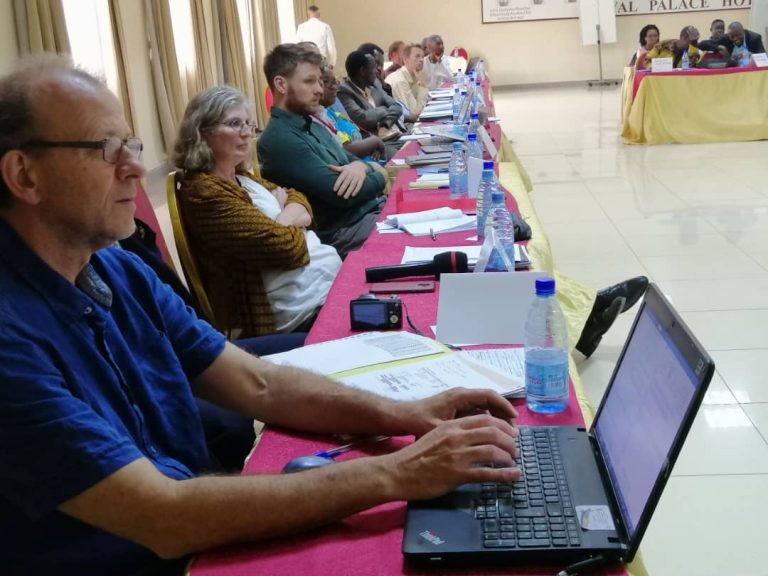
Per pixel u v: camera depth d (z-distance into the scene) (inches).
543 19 542.0
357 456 48.3
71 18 217.5
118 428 44.5
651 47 335.6
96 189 43.2
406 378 55.9
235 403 53.8
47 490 37.8
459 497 40.4
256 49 397.7
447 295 63.6
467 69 432.5
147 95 266.8
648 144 310.3
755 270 156.0
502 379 55.1
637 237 185.9
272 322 102.0
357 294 76.6
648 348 42.6
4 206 43.0
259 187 109.7
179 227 96.0
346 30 551.8
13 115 41.5
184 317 54.8
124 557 43.3
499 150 173.9
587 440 45.9
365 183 130.5
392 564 37.2
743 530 79.4
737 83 302.4
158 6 269.9
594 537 36.4
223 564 38.2
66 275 45.2
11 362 38.6
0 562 41.7
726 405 103.3
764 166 252.4
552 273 96.6
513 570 36.1
